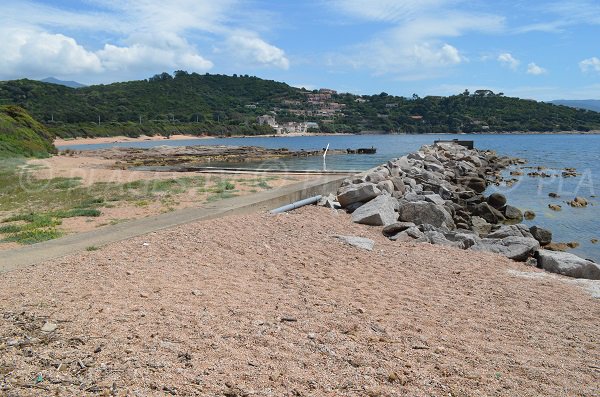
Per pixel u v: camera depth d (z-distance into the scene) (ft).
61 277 20.40
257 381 12.30
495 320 17.62
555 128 443.32
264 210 37.60
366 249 27.20
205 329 15.23
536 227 39.01
